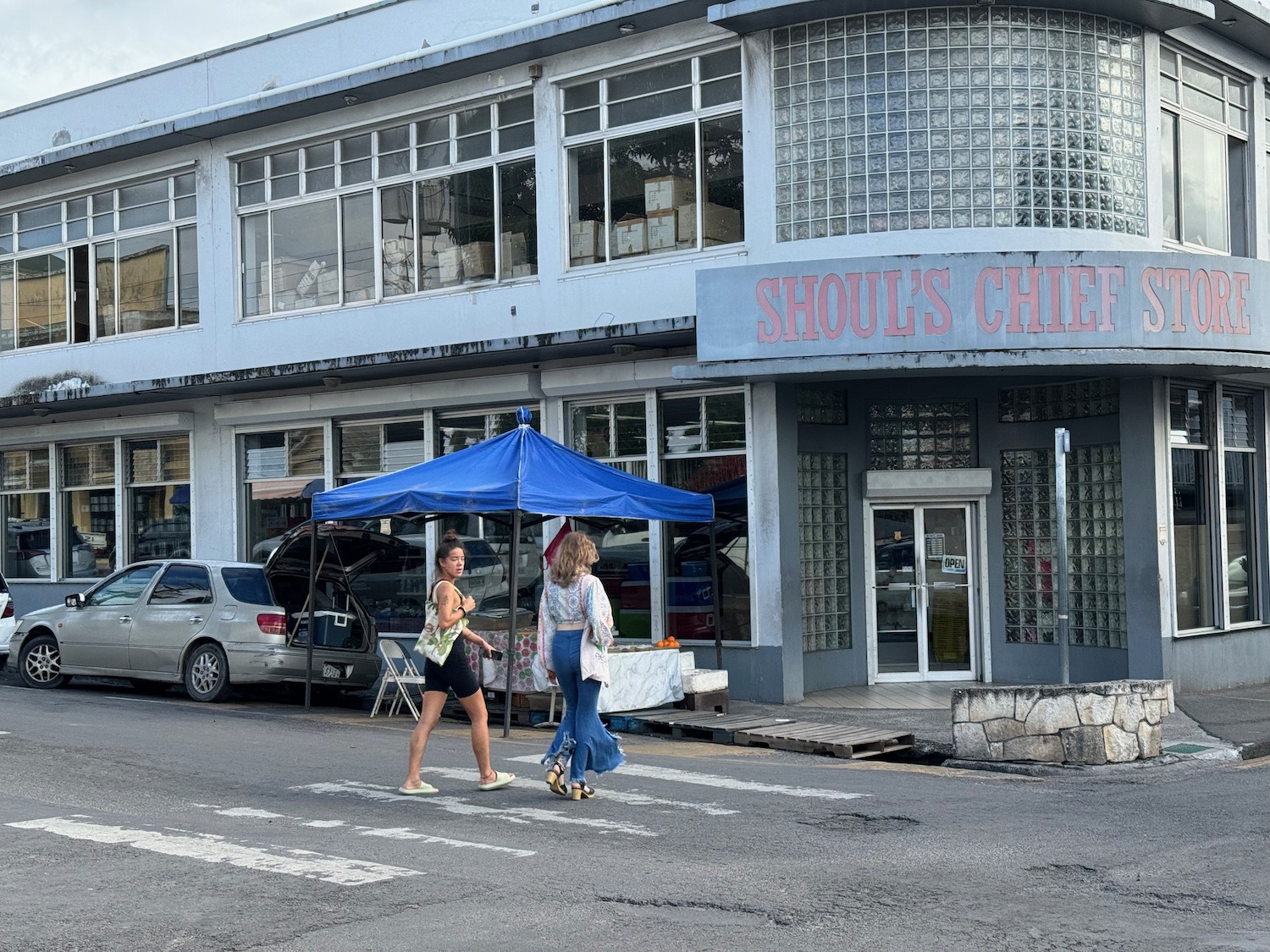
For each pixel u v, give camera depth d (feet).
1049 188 48.85
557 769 31.37
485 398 57.88
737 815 29.58
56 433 74.64
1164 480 51.39
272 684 50.85
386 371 59.36
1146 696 38.34
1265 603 58.29
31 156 73.10
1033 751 37.37
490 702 49.55
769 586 50.55
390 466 62.28
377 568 61.21
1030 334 45.88
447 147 60.23
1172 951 19.35
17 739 39.37
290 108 63.00
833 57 49.52
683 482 53.21
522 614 47.70
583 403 56.39
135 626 51.96
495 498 42.14
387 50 61.87
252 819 28.60
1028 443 54.49
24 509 78.13
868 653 54.75
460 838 26.89
